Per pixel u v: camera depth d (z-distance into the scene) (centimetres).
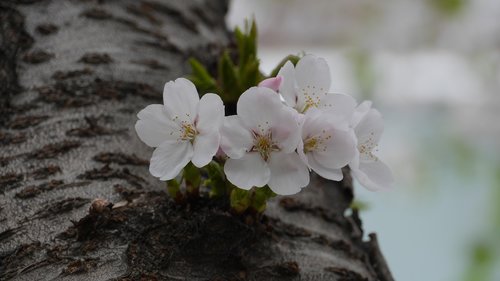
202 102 42
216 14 65
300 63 44
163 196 45
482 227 97
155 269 42
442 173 103
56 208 45
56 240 43
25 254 43
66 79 51
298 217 49
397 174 102
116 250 43
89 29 54
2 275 42
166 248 43
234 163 42
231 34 64
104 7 56
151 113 43
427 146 104
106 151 48
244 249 44
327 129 42
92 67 52
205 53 57
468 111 108
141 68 53
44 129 48
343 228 51
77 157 47
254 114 42
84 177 46
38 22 53
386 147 105
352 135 42
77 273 42
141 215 44
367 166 45
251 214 44
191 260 43
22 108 49
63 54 52
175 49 55
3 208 45
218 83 52
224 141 42
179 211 44
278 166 42
